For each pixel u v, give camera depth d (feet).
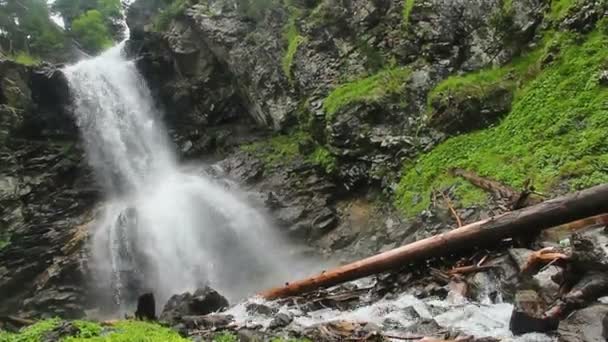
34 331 28.19
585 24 55.83
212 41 98.99
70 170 99.91
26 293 77.20
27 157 97.25
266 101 89.76
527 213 34.81
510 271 32.96
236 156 90.48
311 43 83.41
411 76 68.69
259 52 92.22
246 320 36.29
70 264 77.00
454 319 29.37
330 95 75.61
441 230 49.90
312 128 77.10
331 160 73.26
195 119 107.04
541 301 26.21
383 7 77.30
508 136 55.06
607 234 30.91
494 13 65.10
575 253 26.63
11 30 130.21
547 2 61.41
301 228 70.03
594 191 32.94
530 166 48.62
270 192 76.64
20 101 101.24
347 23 80.79
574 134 48.49
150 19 131.03
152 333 27.53
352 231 65.62
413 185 60.44
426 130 64.03
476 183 51.83
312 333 29.01
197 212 83.05
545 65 57.16
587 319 23.31
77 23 164.66
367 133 67.77
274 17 93.50
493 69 63.62
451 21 67.72
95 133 108.68
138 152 110.73
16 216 86.28
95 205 94.32
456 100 61.98
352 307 38.17
